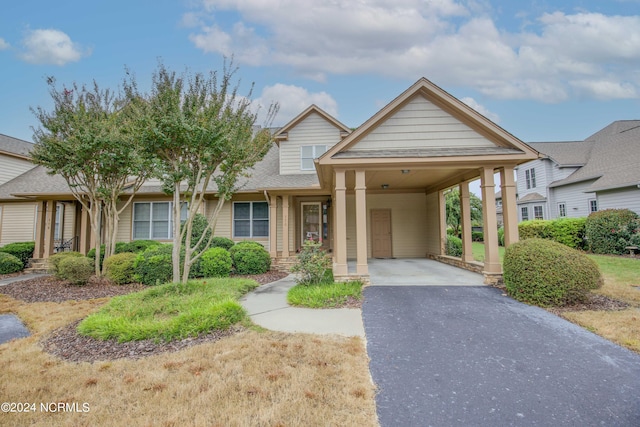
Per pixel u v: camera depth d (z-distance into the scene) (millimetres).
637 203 13281
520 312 5184
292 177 12664
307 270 7328
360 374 3207
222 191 6934
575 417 2547
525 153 7238
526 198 21516
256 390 2879
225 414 2535
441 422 2490
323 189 11258
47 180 13617
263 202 12898
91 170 8461
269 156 15312
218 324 4531
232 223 12836
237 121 6797
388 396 2859
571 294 5359
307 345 3920
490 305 5582
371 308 5551
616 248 12031
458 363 3488
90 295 7301
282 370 3260
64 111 8258
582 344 3914
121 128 7738
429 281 7465
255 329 4578
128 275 8461
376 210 13039
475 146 7688
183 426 2396
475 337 4199
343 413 2572
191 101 6301
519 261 5855
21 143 15641
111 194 9102
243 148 6672
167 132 6078
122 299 5910
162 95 6035
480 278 7793
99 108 8703
